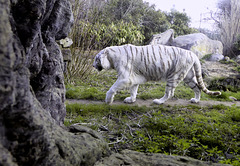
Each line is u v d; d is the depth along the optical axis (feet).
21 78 3.25
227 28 44.80
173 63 14.53
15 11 3.76
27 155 3.27
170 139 9.05
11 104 2.77
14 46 3.05
